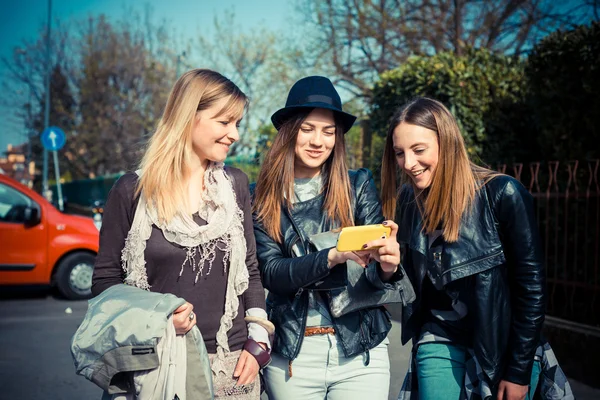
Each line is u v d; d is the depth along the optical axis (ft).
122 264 6.70
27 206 27.61
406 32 49.26
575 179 16.26
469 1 48.37
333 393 7.63
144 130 98.53
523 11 48.49
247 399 6.88
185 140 6.76
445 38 50.57
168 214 6.51
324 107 7.72
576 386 14.23
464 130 22.25
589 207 16.55
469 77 22.47
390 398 13.85
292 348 7.42
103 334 5.96
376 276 7.27
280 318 7.57
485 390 7.15
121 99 106.63
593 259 16.35
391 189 8.49
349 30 52.24
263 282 7.61
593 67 16.96
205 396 6.27
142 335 5.88
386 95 25.09
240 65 68.85
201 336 6.40
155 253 6.54
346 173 8.07
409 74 23.82
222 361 6.73
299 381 7.52
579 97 17.66
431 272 7.63
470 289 7.43
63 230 28.07
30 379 16.19
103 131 105.60
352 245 6.63
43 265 27.55
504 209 7.28
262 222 7.92
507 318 7.23
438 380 7.58
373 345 7.57
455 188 7.45
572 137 17.98
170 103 6.84
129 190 6.73
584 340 14.39
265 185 8.03
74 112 115.14
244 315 7.14
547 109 18.71
